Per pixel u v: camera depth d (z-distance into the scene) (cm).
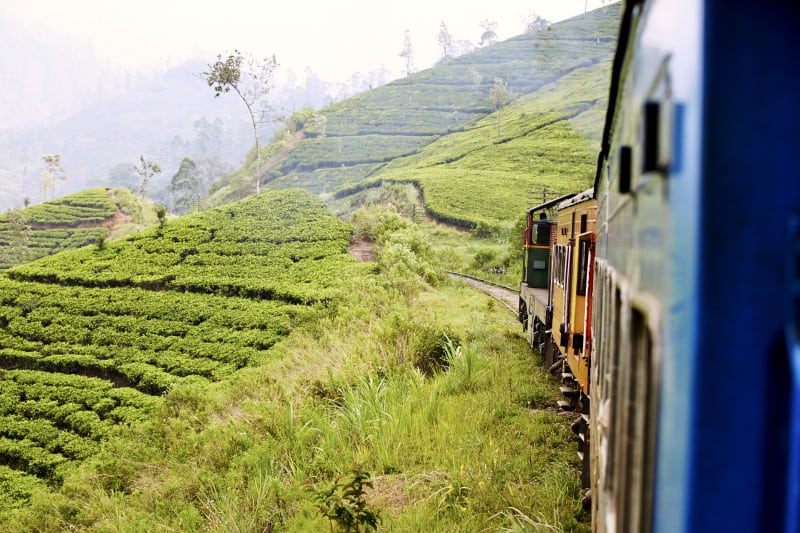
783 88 136
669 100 157
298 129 10138
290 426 998
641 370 182
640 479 176
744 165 137
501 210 5397
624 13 226
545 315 1251
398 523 613
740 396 138
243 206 3953
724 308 137
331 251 3105
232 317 2539
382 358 1281
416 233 3231
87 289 3112
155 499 949
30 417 2086
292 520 696
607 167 347
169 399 1589
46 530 1051
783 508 136
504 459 733
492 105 9419
